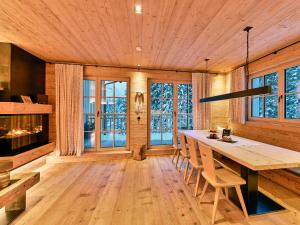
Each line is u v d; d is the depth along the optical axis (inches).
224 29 97.0
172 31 99.7
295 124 121.7
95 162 164.2
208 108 192.2
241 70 167.6
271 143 137.5
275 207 90.9
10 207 86.5
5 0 72.7
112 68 178.7
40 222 78.7
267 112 148.9
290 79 127.8
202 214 84.7
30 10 80.1
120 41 115.3
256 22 89.1
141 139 184.7
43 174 134.6
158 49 129.6
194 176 131.3
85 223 78.0
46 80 165.3
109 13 81.7
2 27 97.1
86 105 177.6
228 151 95.1
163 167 151.0
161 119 193.5
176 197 100.6
